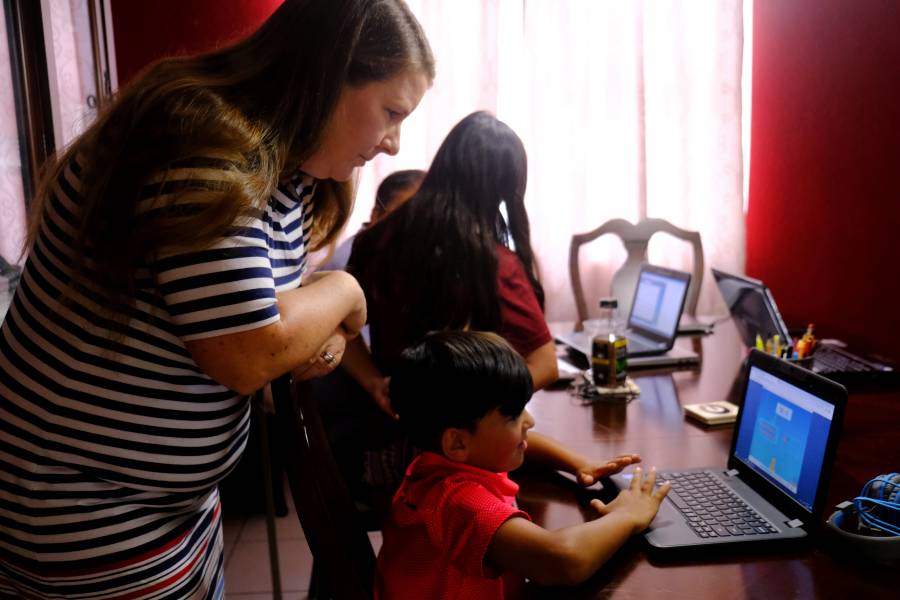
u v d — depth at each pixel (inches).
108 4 104.3
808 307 121.3
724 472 51.1
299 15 33.7
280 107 33.3
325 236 46.9
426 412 40.6
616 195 143.8
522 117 141.1
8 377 34.3
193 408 34.5
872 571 39.3
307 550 95.4
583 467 51.7
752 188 139.2
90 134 33.8
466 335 42.1
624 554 41.9
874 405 65.8
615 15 136.7
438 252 60.1
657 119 142.6
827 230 114.7
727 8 135.0
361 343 68.1
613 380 72.4
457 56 136.5
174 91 31.8
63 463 33.8
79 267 31.5
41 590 35.9
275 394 36.2
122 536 35.0
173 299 30.8
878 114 101.0
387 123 36.5
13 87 76.4
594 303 146.7
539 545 36.5
